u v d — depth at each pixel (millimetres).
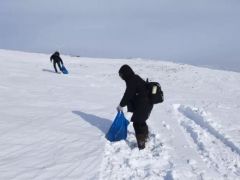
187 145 5254
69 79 13281
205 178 3955
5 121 5910
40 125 5816
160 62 28891
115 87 12266
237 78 20828
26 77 12453
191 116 7859
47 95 9000
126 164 4293
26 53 28594
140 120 4797
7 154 4410
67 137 5230
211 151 5070
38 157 4359
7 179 3670
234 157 4836
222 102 10789
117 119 5230
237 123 6934
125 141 5230
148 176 3930
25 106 7352
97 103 8398
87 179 3770
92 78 14711
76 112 7098
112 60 29016
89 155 4492
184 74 20812
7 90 9227
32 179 3701
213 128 6293
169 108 8625
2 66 15648
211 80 19172
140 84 4852
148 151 4836
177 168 4188
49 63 21078
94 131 5680
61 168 4039
